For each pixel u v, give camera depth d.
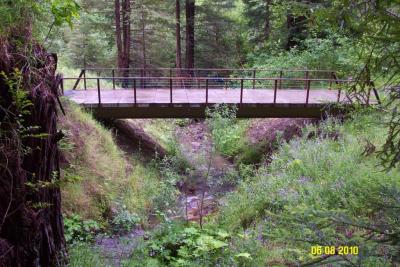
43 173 3.12
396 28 1.83
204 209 7.67
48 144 3.18
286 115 10.99
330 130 8.85
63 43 18.44
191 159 8.11
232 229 6.23
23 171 2.77
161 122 15.41
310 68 16.44
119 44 18.56
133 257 4.91
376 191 2.19
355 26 1.92
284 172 7.51
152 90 13.10
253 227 5.92
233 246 5.27
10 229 2.69
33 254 2.91
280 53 18.70
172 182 7.66
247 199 7.06
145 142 12.05
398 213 2.03
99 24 20.23
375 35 1.95
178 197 8.21
